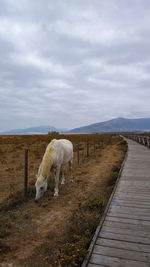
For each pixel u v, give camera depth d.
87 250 2.81
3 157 13.26
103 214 4.08
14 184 7.16
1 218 4.51
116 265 2.53
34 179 7.77
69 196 5.95
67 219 4.39
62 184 7.19
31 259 3.03
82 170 9.70
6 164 11.15
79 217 4.23
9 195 5.79
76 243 3.05
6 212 4.89
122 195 5.45
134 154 14.46
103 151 17.98
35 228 4.04
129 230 3.45
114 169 9.05
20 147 19.22
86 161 12.21
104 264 2.56
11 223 4.27
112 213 4.23
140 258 2.66
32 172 9.10
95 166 10.64
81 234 3.54
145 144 22.73
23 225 4.18
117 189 6.04
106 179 7.77
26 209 5.05
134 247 2.93
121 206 4.63
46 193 6.16
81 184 7.18
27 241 3.57
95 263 2.59
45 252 3.19
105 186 6.82
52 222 4.29
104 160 12.58
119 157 13.70
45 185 5.40
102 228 3.56
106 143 27.38
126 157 12.75
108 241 3.12
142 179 7.18
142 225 3.63
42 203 5.25
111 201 4.99
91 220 3.95
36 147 19.55
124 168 9.25
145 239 3.14
